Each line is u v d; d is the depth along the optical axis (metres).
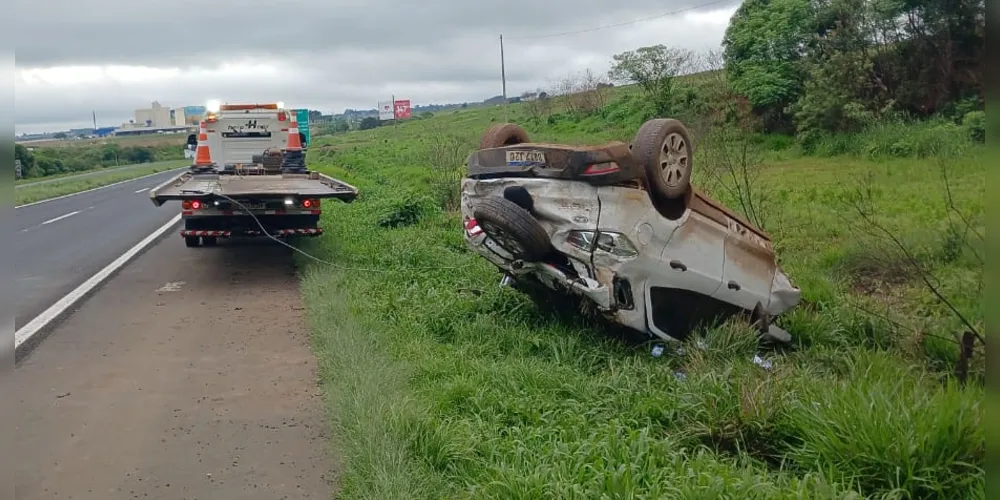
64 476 4.55
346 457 4.67
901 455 4.14
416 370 6.15
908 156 19.80
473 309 7.89
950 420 4.20
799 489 3.86
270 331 7.70
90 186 32.12
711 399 5.29
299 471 4.62
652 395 5.52
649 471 4.19
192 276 10.64
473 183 7.17
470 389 5.61
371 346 6.74
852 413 4.55
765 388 5.22
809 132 25.02
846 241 10.40
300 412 5.55
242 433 5.17
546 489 3.98
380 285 9.18
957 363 6.18
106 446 4.97
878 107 24.75
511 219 6.34
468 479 4.35
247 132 16.66
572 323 7.39
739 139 12.36
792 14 28.44
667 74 31.88
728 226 7.36
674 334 7.14
